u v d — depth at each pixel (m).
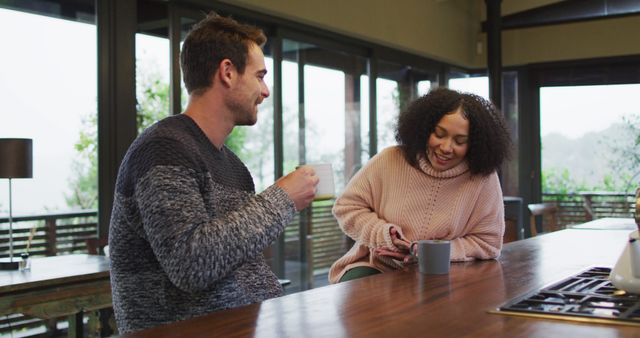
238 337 0.96
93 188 3.50
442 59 6.58
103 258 2.99
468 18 6.94
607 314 1.07
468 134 1.74
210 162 1.33
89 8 3.47
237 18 4.34
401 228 1.85
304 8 4.64
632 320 1.02
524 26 6.88
